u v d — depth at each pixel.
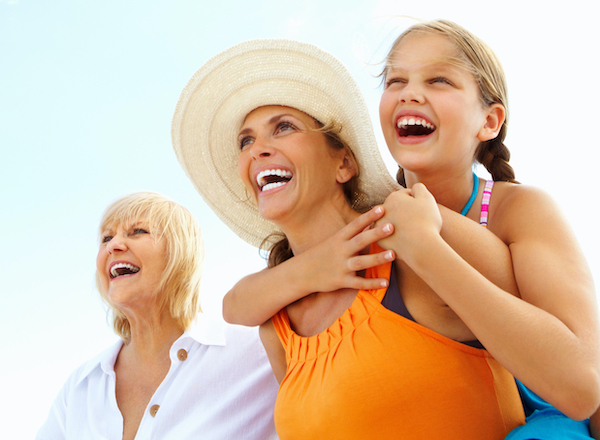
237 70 1.99
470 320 1.19
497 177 1.99
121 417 2.67
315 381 1.48
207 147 2.22
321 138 1.84
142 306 2.76
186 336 2.72
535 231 1.41
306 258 1.68
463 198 1.81
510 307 1.16
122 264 2.78
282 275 1.73
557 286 1.23
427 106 1.70
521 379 1.15
